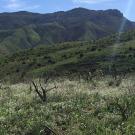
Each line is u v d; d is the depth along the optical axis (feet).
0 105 97.76
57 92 115.96
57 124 72.95
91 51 390.01
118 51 354.33
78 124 71.15
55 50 474.49
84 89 127.75
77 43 509.76
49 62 370.32
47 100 100.89
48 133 65.72
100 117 75.20
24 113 82.94
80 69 307.78
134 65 281.74
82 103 90.48
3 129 70.49
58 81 182.19
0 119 77.20
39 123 71.31
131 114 73.56
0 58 489.67
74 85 147.13
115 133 64.13
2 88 151.64
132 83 143.13
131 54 328.08
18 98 110.73
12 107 92.17
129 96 92.02
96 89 127.03
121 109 75.82
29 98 107.14
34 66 366.43
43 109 85.20
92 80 160.76
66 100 98.68
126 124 67.87
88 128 68.90
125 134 63.26
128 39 458.50
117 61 307.99
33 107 89.04
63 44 521.65
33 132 67.72
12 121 76.18
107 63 304.30
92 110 81.76
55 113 80.12
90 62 325.83
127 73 233.14
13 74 344.49
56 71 315.99
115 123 70.74
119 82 145.79
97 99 94.84
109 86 141.18
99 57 339.77
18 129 70.23
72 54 397.19
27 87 150.41
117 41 456.04
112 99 89.61
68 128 69.87
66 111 82.74
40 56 435.12
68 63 335.26
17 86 159.94
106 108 81.15
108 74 223.51
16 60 436.35
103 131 65.92
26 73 326.03
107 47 394.52
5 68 384.88
